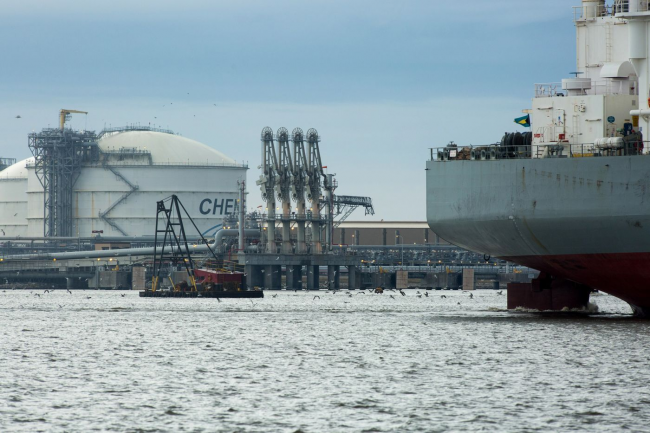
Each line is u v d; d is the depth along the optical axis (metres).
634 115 154.75
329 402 96.00
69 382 108.75
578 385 104.62
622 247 145.25
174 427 85.44
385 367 119.88
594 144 151.12
